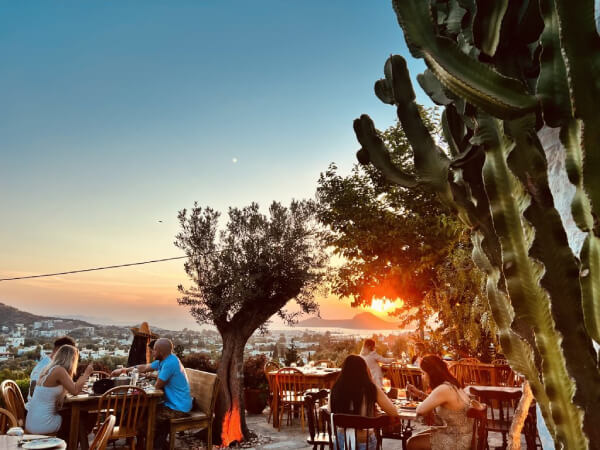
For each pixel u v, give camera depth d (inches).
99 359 374.9
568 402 39.0
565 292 38.5
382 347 444.8
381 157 61.5
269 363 382.9
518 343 45.2
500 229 43.0
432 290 373.1
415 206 390.3
